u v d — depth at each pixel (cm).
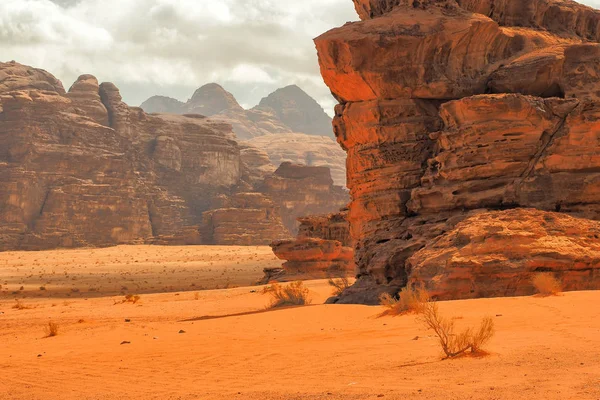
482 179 2708
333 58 3006
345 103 3234
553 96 2923
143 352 1680
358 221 3184
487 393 906
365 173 3077
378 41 2912
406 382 1041
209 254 16450
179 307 3325
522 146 2672
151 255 16462
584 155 2639
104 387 1270
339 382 1105
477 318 1722
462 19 2969
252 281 8094
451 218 2672
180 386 1216
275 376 1229
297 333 1827
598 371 987
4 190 18762
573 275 2259
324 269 6044
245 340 1766
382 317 1977
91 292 6456
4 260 14625
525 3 3300
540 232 2327
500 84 2944
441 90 2958
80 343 1984
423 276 2356
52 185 19775
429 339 1465
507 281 2227
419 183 2967
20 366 1602
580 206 2627
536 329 1501
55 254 16788
